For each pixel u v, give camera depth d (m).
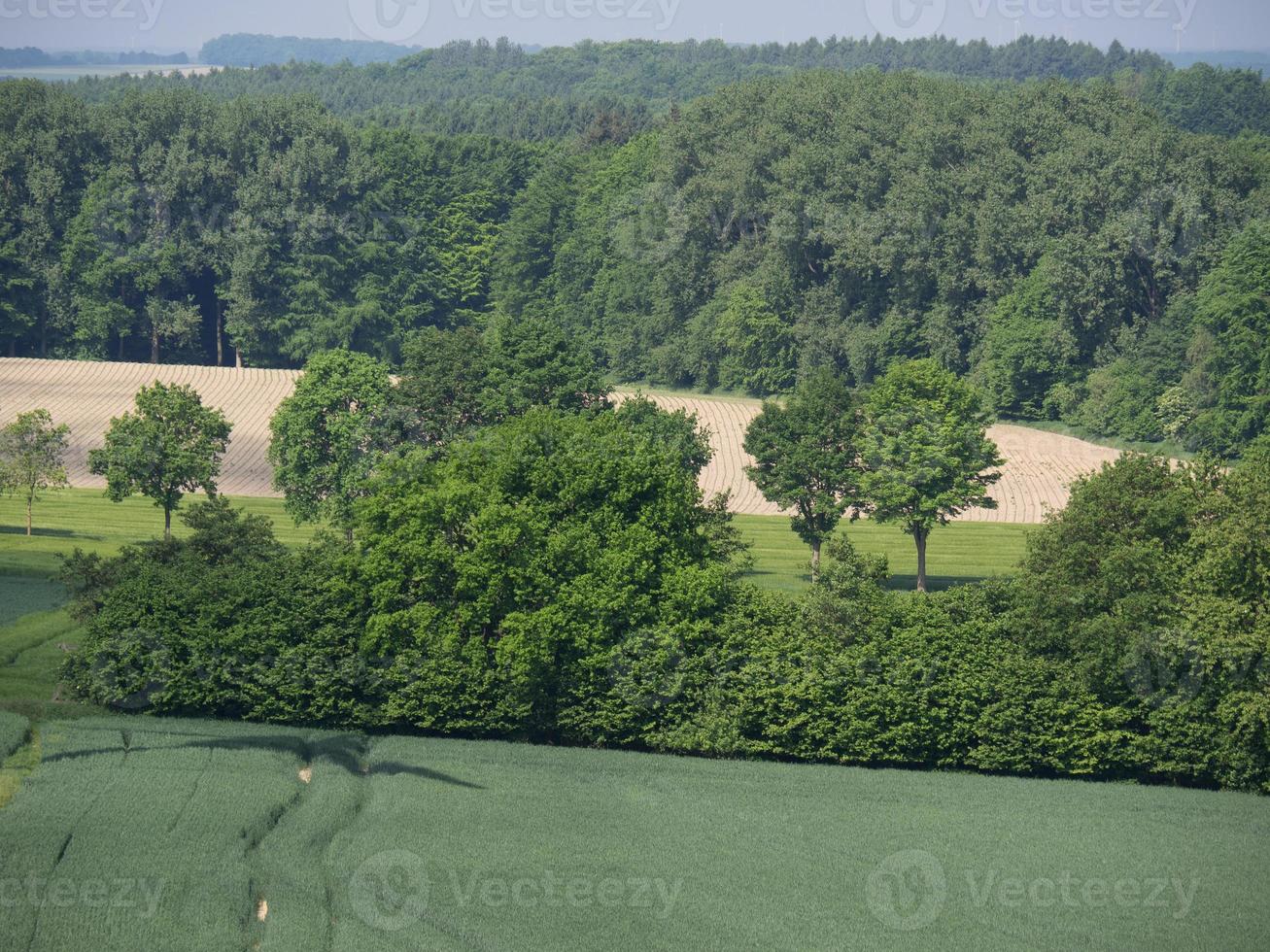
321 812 50.28
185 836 47.19
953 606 62.78
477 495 61.31
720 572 61.97
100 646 59.75
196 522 67.44
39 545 90.25
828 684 59.59
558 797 53.72
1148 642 59.09
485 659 59.72
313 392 93.12
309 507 94.38
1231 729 58.62
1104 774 60.25
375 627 59.62
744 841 50.69
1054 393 152.75
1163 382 147.12
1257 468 64.00
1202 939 45.16
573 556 61.28
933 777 58.78
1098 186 159.75
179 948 40.94
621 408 99.44
